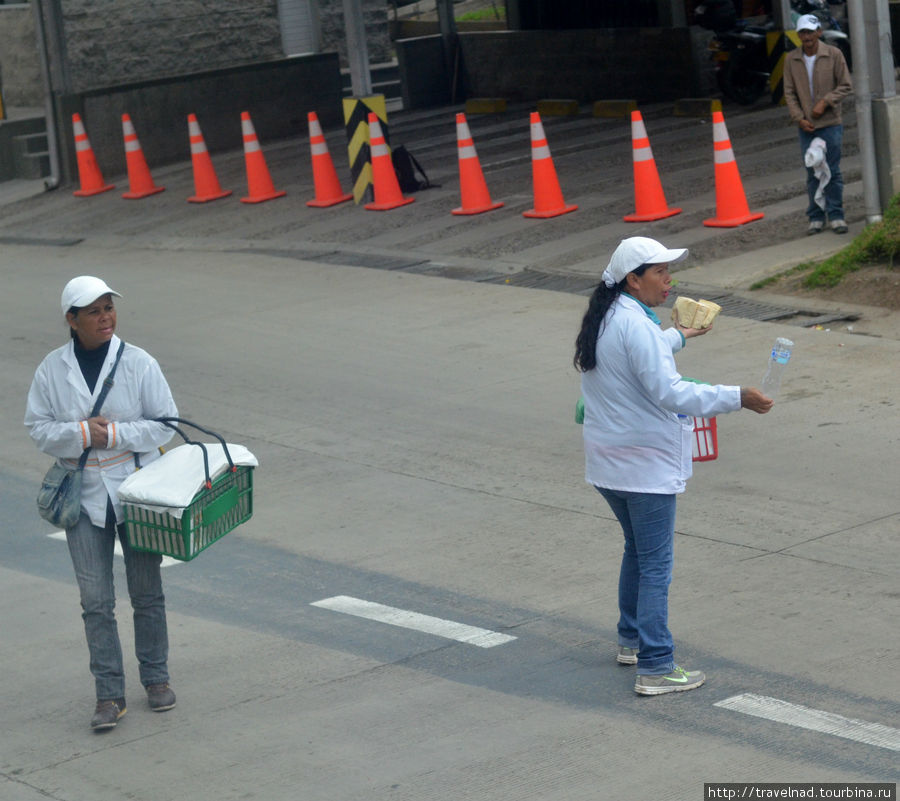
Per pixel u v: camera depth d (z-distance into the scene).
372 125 35.81
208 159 40.69
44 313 28.98
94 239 38.31
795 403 19.41
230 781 10.49
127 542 11.46
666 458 11.20
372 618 13.58
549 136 44.25
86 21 47.78
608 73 50.16
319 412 20.83
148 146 48.44
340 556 15.36
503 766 10.40
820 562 14.10
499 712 11.35
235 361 23.95
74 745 11.32
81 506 11.38
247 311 27.62
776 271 26.17
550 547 15.16
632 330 11.02
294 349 24.45
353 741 11.01
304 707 11.72
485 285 27.88
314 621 13.62
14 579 15.39
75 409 11.30
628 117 46.41
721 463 17.41
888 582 13.47
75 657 13.20
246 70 50.69
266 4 53.00
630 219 31.05
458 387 21.50
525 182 36.88
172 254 34.94
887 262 24.88
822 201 27.88
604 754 10.48
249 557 15.54
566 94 52.16
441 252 31.09
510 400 20.66
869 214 27.91
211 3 51.34
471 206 34.06
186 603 14.34
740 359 21.44
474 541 15.51
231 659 12.84
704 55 47.09
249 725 11.45
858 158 34.50
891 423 18.25
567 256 29.25
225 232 36.56
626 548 11.88
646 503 11.22
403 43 55.41
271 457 19.00
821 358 21.27
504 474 17.69
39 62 49.28
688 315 11.88
